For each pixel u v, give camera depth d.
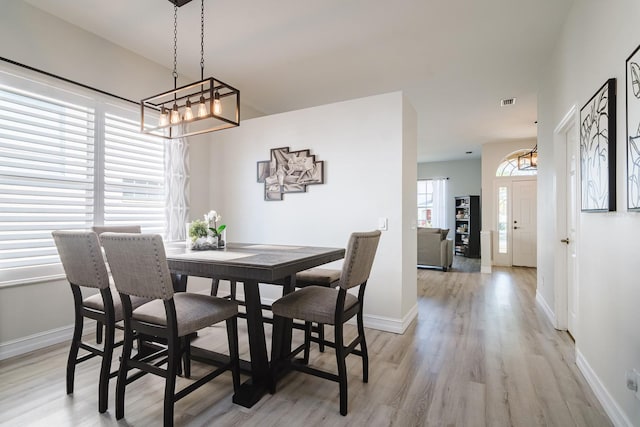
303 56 3.54
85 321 2.93
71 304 2.85
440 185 10.00
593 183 2.05
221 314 1.83
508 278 5.75
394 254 3.12
